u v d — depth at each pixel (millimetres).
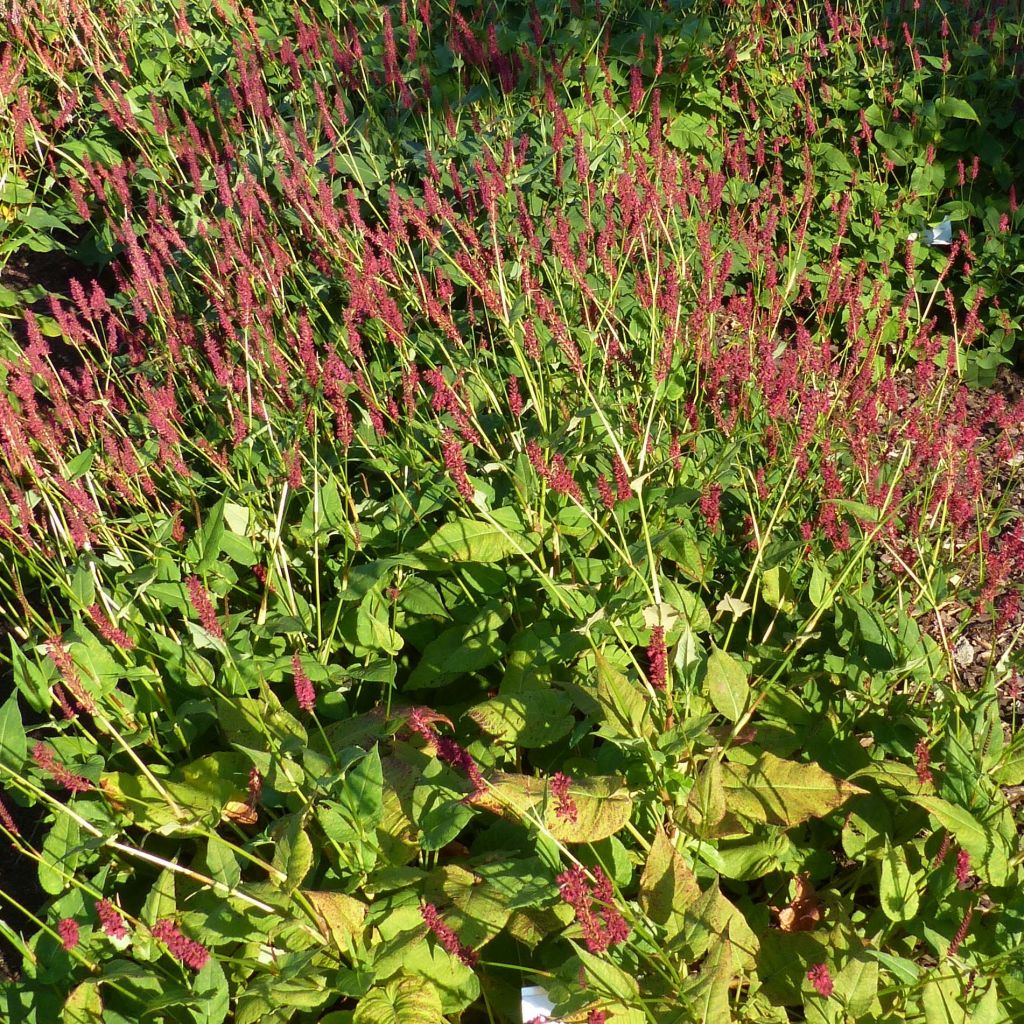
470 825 1729
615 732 1626
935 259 2660
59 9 3279
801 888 1681
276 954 1565
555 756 1762
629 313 2291
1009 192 2818
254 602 2006
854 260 2719
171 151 2674
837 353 2326
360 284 2088
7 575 2146
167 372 2316
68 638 1762
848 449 1982
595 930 1403
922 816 1680
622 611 1766
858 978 1479
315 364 1997
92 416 2176
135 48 3375
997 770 1688
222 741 1843
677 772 1657
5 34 3344
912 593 1900
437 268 2352
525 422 2133
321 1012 1594
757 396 2047
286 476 1983
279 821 1620
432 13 3307
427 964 1536
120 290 2680
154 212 2461
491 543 1887
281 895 1543
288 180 2318
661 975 1508
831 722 1752
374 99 2967
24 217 2854
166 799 1658
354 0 3434
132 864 1725
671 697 1688
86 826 1594
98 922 1601
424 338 2211
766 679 1817
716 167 2766
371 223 2654
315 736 1747
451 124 2561
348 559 1991
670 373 2109
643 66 3000
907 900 1591
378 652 1880
